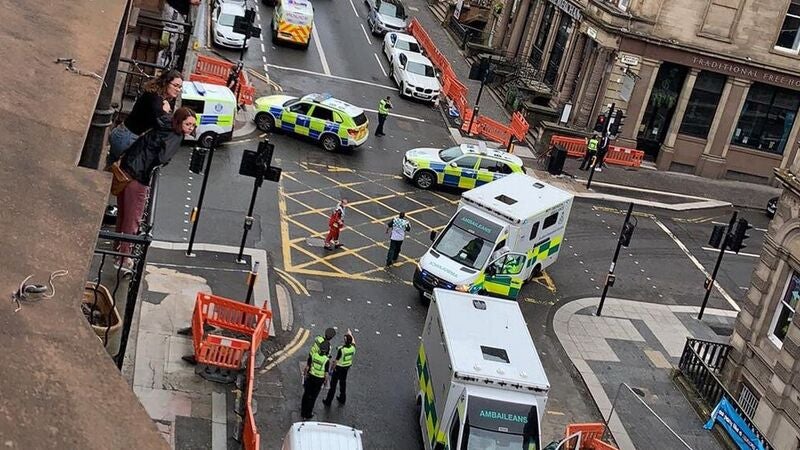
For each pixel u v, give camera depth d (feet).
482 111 167.63
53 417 12.75
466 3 209.77
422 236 114.21
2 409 12.42
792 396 84.28
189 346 79.30
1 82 20.40
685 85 155.53
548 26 179.22
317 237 106.42
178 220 101.04
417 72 164.96
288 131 132.26
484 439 67.15
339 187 122.21
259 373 79.61
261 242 101.71
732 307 117.08
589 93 156.76
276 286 94.02
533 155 152.66
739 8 151.43
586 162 149.69
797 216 86.17
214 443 69.67
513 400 68.59
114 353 32.83
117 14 28.91
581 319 105.40
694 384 94.02
